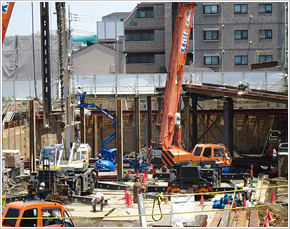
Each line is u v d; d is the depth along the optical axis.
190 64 55.41
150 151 24.58
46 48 19.83
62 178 19.66
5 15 17.53
